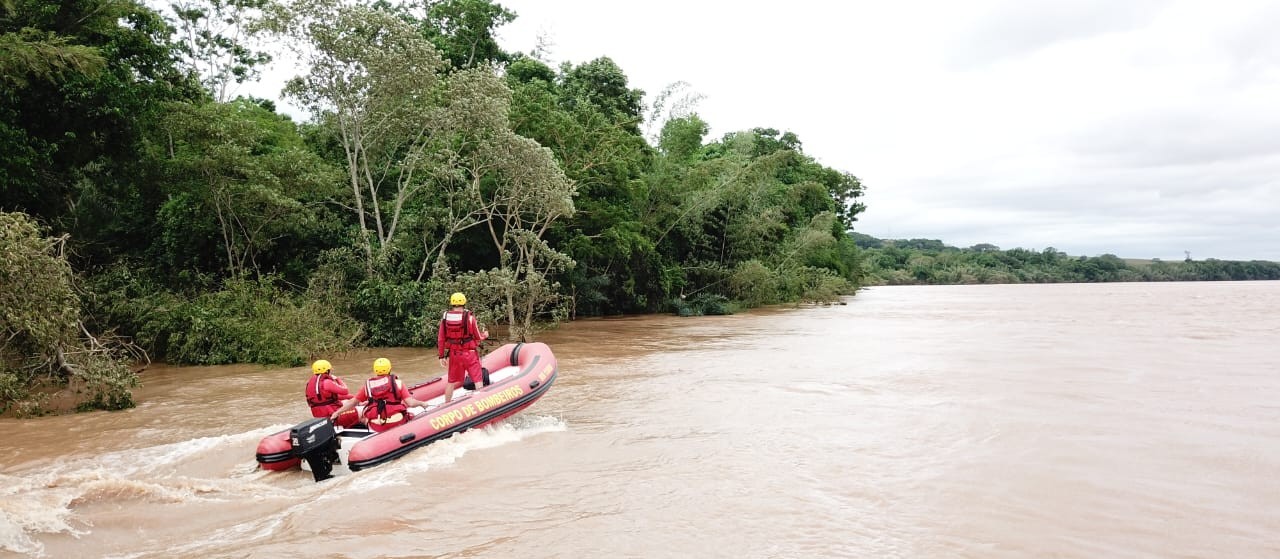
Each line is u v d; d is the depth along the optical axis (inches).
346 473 305.4
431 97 834.8
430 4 1371.8
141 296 734.5
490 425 368.8
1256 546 217.0
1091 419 389.7
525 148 794.8
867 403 441.4
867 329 970.7
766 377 548.4
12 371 465.7
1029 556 209.6
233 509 261.0
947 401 444.1
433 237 885.8
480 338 396.5
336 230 884.6
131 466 328.5
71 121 666.2
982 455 319.0
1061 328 957.8
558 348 762.8
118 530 239.3
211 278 792.3
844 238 2395.4
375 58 772.6
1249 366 584.7
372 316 783.1
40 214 671.8
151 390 542.6
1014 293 2359.7
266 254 860.6
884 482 281.3
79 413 455.8
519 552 215.6
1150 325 995.9
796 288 1581.0
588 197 1101.7
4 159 580.4
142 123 732.7
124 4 716.7
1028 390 478.6
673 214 1362.0
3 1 596.7
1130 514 244.5
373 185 915.4
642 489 274.7
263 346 673.0
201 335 670.5
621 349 749.9
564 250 1058.7
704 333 925.2
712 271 1403.8
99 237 815.7
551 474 295.6
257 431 385.1
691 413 416.8
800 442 346.0
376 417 333.1
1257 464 303.0
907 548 215.6
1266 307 1409.9
